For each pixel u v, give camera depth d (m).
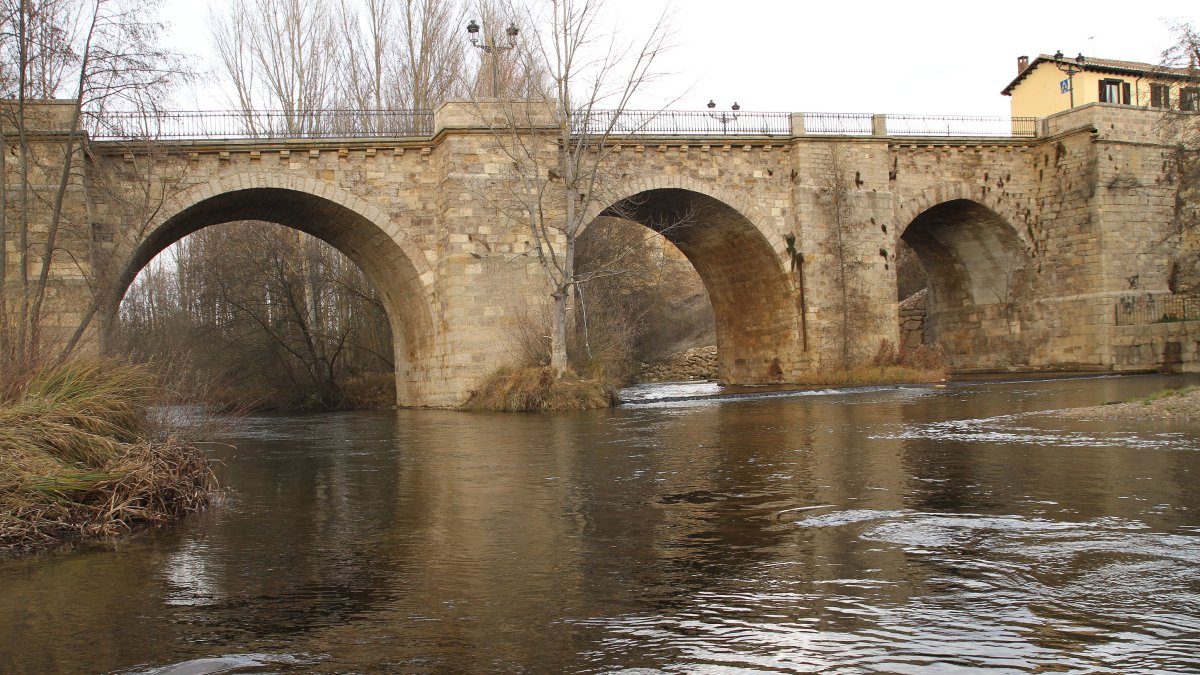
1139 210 42.50
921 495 11.28
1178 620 6.43
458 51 44.62
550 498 12.03
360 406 41.69
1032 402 25.19
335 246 38.72
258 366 41.53
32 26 24.77
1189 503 10.38
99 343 28.20
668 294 72.94
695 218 40.75
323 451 19.38
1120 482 11.77
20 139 26.44
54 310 25.92
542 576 8.03
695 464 14.77
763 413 24.94
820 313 38.59
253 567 8.72
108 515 10.76
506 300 32.81
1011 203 43.56
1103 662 5.68
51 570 8.84
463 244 32.47
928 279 50.44
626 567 8.26
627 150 36.19
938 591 7.23
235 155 31.94
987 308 47.00
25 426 11.75
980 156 42.91
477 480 13.95
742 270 42.16
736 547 8.88
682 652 6.04
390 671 5.84
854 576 7.72
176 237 34.94
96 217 29.88
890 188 40.31
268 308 42.47
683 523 10.06
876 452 15.42
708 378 60.06
